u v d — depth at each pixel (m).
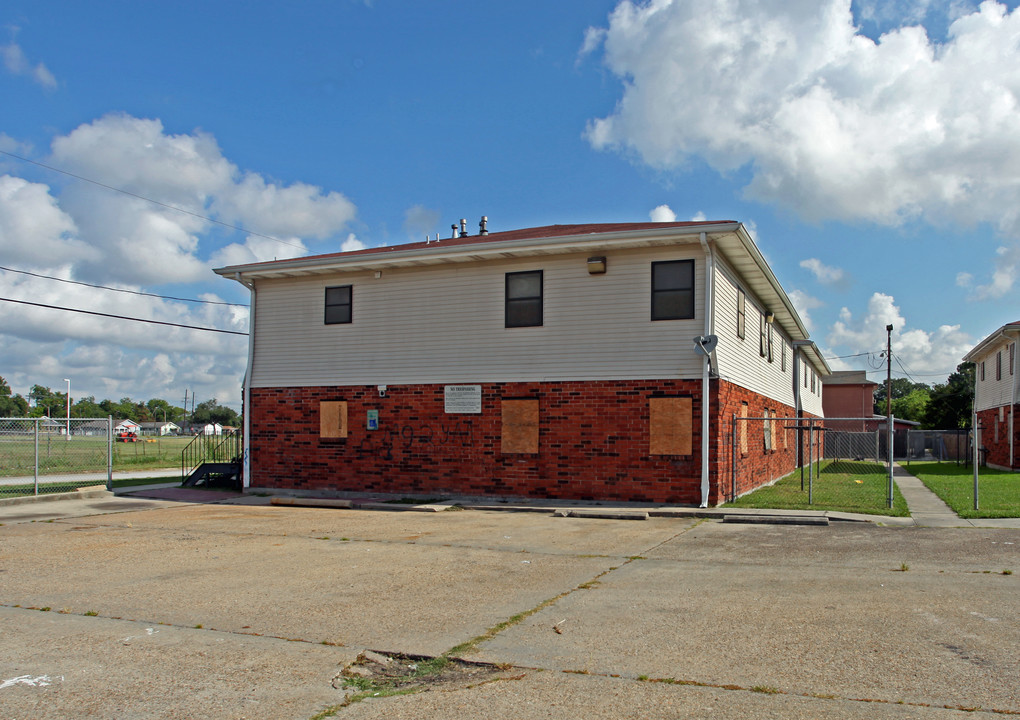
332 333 19.52
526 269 17.55
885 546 10.65
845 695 4.83
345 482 19.08
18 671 5.54
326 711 4.73
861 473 28.22
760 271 18.64
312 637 6.31
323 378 19.52
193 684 5.22
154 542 11.72
